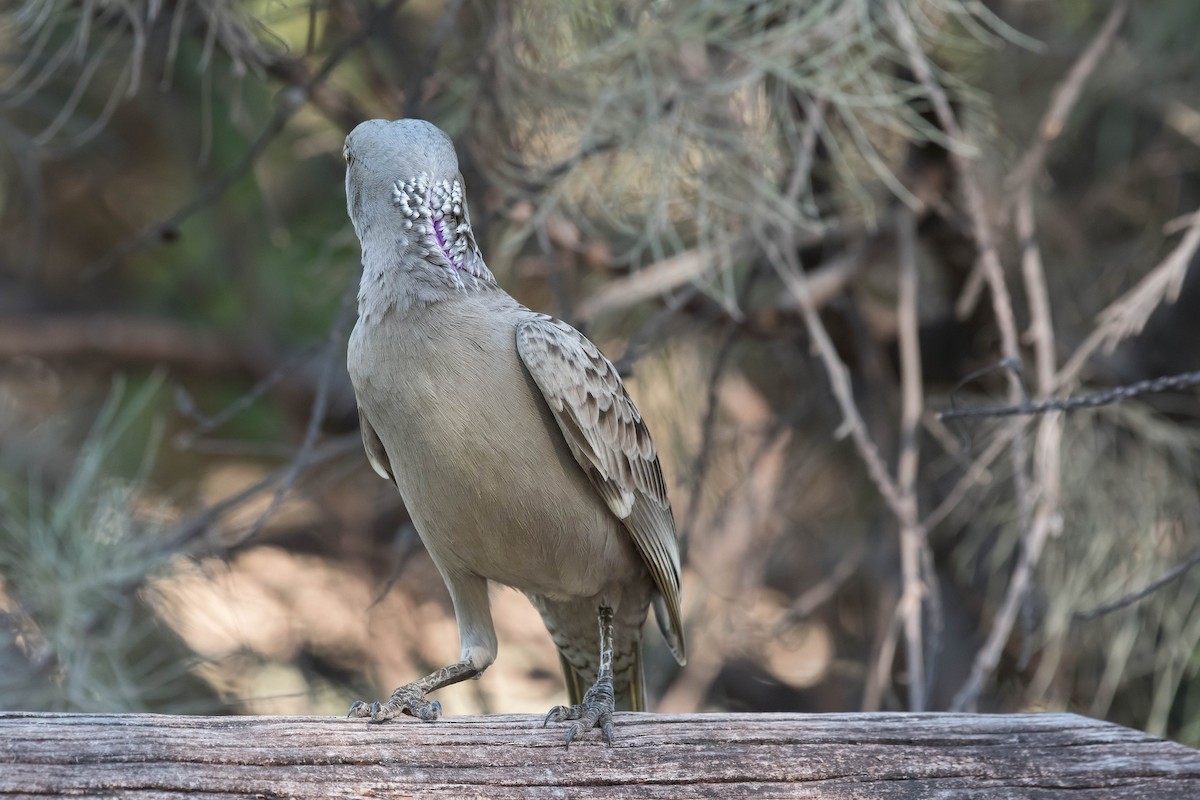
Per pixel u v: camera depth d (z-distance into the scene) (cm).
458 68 1005
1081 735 548
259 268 1340
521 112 946
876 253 1088
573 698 755
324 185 1277
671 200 959
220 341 1388
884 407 1202
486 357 602
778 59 891
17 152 1167
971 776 536
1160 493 1091
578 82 936
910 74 1035
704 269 947
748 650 1386
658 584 700
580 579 659
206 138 912
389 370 601
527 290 1118
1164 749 544
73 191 1353
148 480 1311
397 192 610
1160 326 1198
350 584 1320
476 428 598
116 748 502
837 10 912
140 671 1013
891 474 1218
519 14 925
